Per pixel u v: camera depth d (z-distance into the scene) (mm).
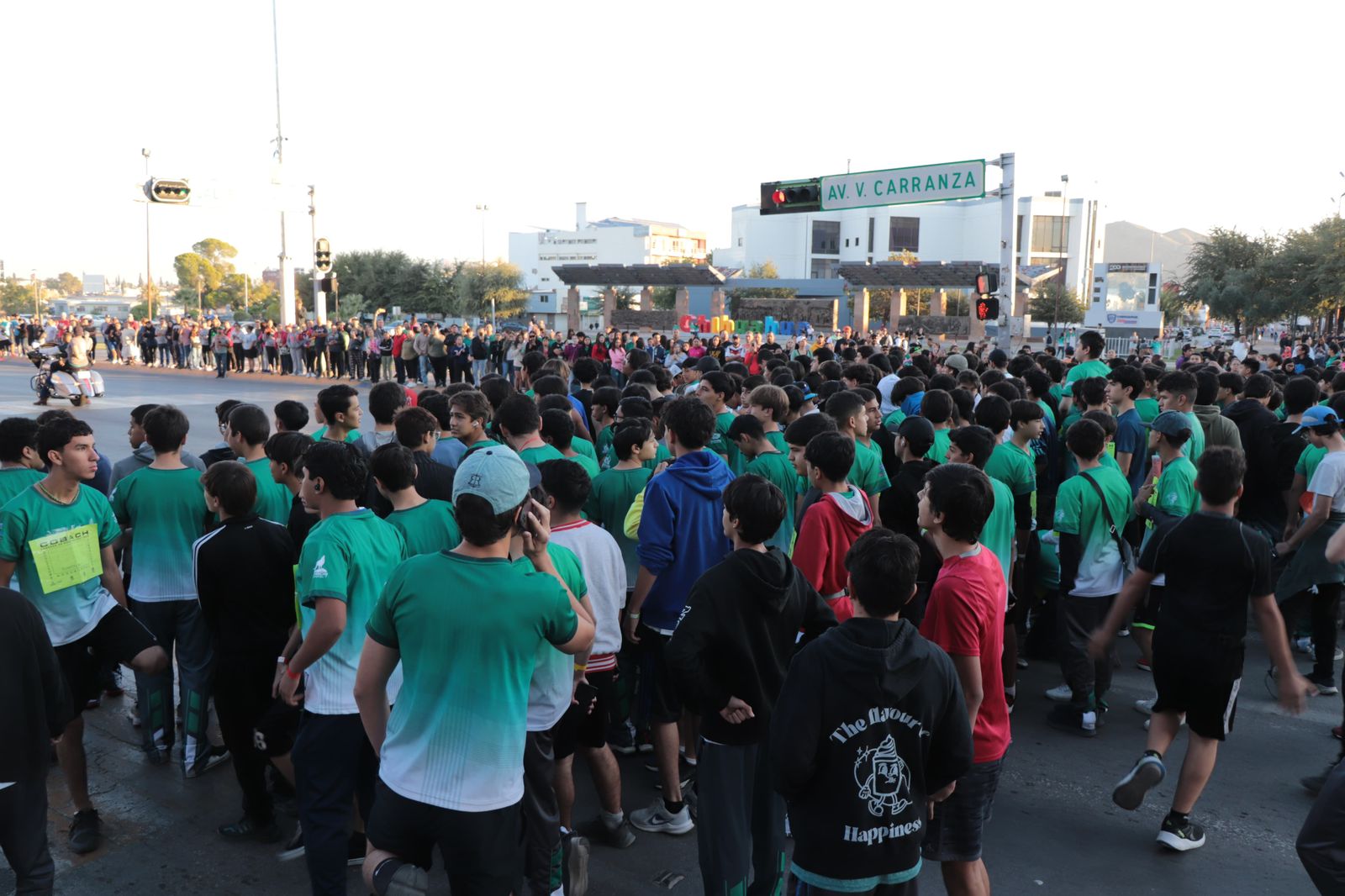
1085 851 4312
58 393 21812
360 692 2814
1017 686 6367
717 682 3285
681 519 4266
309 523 4414
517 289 73875
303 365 31453
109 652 4262
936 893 3969
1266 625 3973
